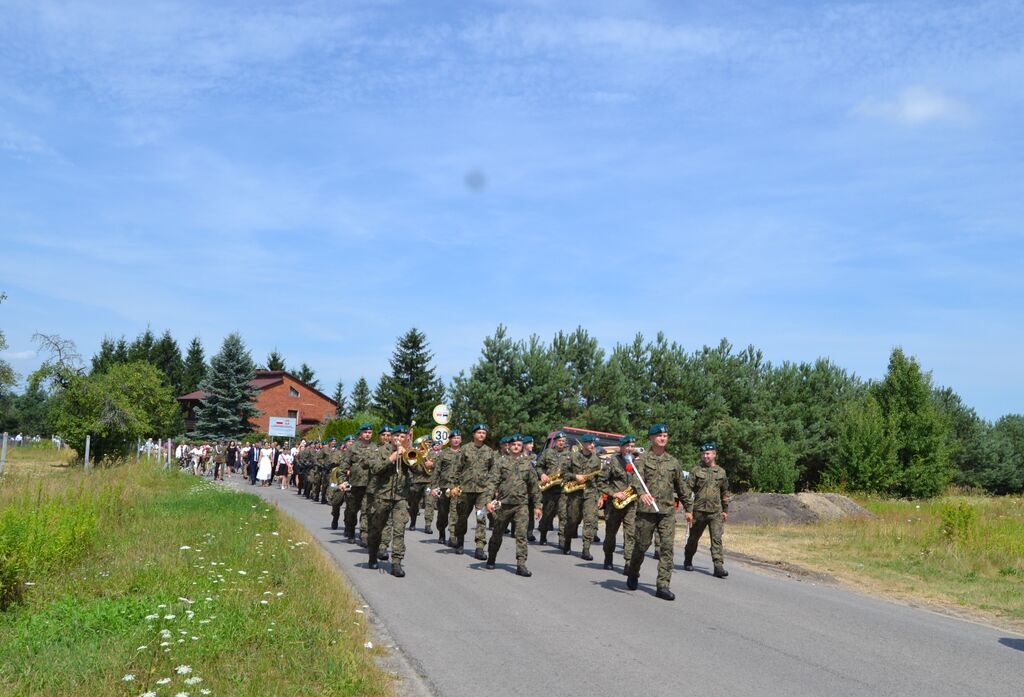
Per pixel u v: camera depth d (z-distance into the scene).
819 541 17.91
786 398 47.47
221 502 19.19
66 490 15.47
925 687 6.78
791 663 7.39
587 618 9.06
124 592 8.76
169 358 88.19
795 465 43.53
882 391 41.22
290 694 5.67
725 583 12.04
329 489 25.45
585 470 14.66
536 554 14.87
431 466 11.50
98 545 11.71
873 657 7.74
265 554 11.52
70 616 7.45
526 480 12.22
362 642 7.29
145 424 35.34
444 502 15.73
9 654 6.31
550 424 40.78
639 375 43.34
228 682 5.82
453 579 11.44
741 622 9.14
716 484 12.77
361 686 5.95
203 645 6.59
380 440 11.95
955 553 15.34
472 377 41.56
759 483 39.44
